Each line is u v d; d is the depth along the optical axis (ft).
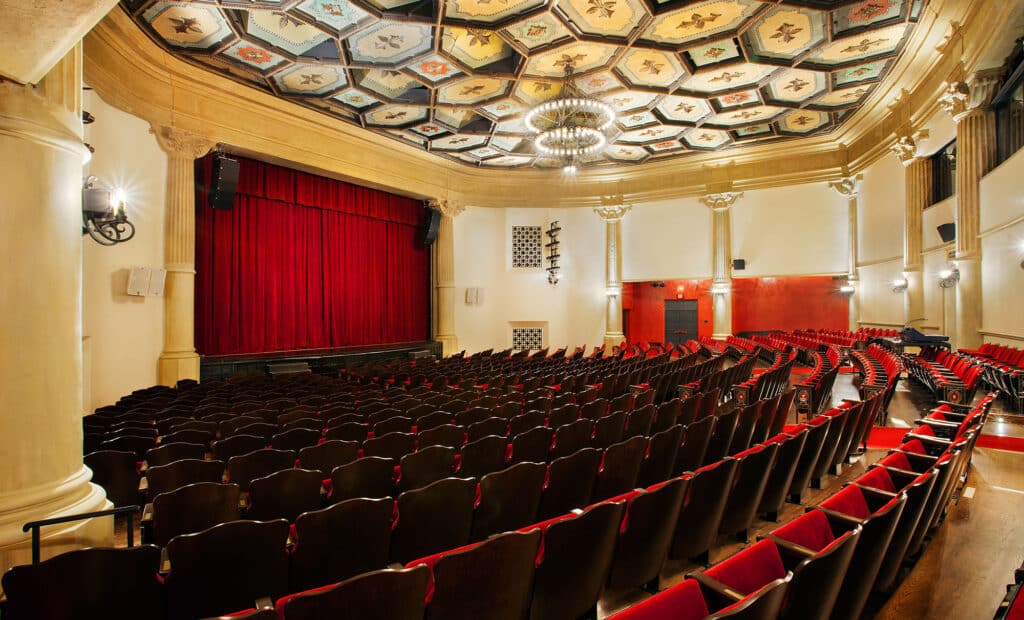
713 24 25.81
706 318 59.47
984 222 26.91
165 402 20.48
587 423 14.02
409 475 11.06
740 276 47.44
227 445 12.85
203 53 28.40
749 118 38.68
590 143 36.50
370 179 42.32
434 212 48.75
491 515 9.32
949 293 31.35
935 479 8.14
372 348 42.14
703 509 8.96
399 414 16.97
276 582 7.06
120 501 11.56
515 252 53.52
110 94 25.81
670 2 24.02
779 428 17.84
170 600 6.37
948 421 14.15
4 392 7.37
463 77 31.17
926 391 26.76
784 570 6.51
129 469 11.50
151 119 28.60
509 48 28.71
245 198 36.50
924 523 8.83
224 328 35.06
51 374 7.84
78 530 7.93
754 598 4.51
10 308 7.41
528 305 53.31
